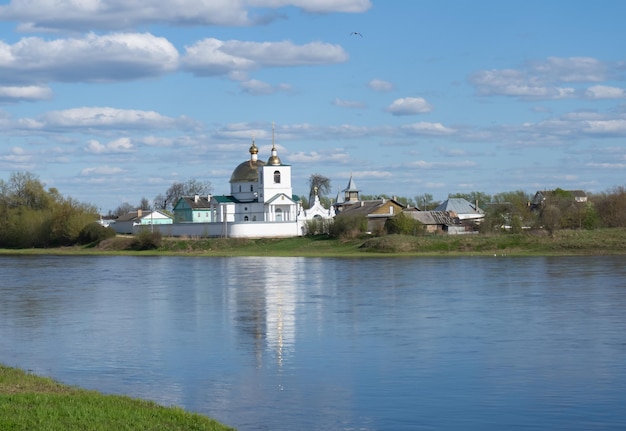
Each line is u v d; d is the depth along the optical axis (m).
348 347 52.06
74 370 45.56
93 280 109.44
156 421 30.50
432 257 143.75
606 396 38.47
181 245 188.12
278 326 61.88
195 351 51.31
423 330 58.59
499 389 40.00
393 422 34.56
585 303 72.00
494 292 82.75
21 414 29.78
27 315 70.81
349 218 179.38
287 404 37.47
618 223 167.50
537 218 170.62
